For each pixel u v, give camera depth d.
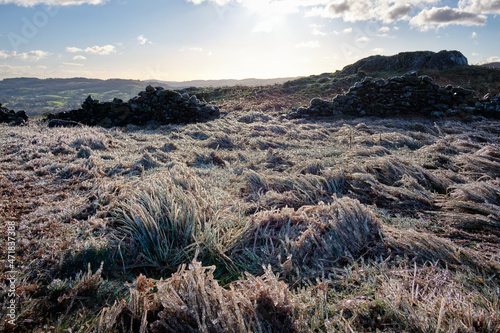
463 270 2.62
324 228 3.22
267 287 2.16
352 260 2.83
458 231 3.41
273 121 13.16
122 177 5.33
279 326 1.99
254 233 3.27
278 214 3.53
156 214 3.33
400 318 2.01
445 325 1.92
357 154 6.99
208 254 3.03
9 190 4.44
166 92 14.33
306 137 9.73
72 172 5.41
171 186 4.12
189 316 1.94
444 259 2.76
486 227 3.44
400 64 28.91
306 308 2.16
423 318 1.96
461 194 4.22
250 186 4.90
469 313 1.94
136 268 2.83
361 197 4.45
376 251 2.98
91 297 2.36
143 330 1.93
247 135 10.06
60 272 2.64
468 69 25.67
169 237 3.19
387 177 5.10
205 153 7.09
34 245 2.96
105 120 13.83
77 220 3.55
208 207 3.73
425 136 9.03
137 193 3.92
